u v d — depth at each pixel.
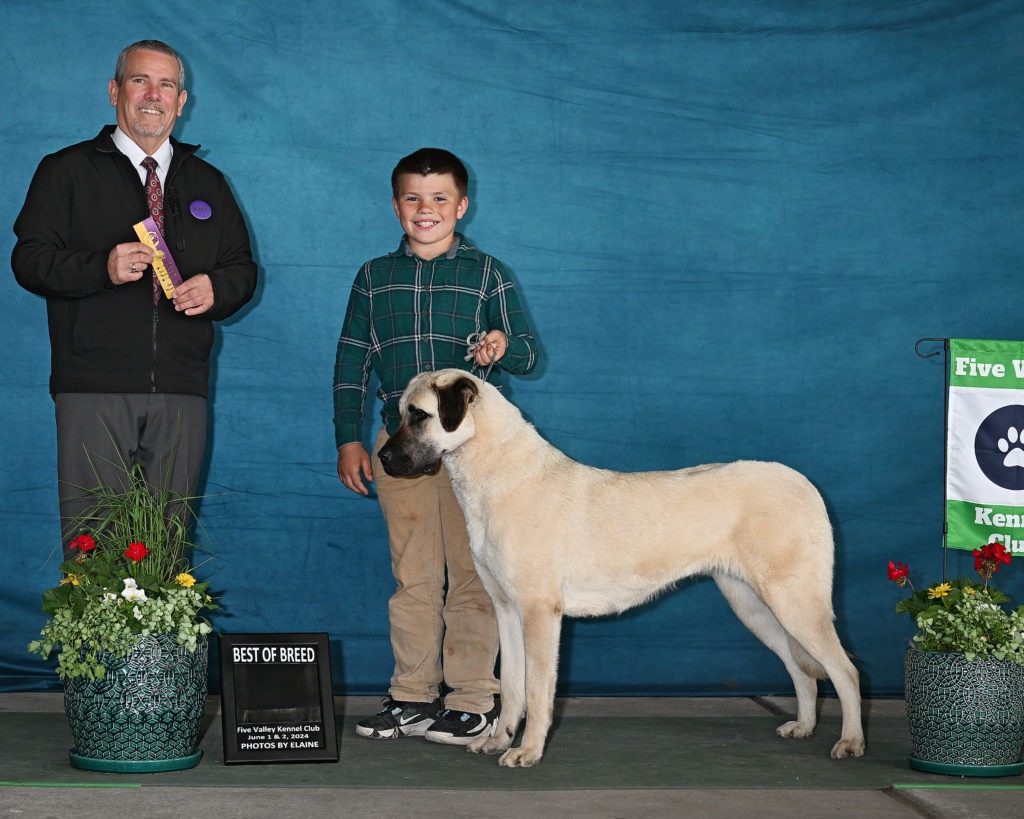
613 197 5.52
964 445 4.86
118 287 4.36
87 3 5.34
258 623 5.45
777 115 5.55
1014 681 3.91
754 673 5.57
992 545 4.22
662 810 3.43
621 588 4.29
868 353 5.56
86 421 4.35
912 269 5.57
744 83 5.54
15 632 5.34
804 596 4.22
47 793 3.49
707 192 5.54
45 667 5.36
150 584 3.87
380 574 5.50
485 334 4.53
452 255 4.61
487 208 5.50
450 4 5.48
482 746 4.23
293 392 5.47
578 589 4.27
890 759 4.20
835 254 5.56
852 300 5.56
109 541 4.11
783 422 5.55
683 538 4.25
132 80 4.41
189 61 5.39
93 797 3.45
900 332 5.57
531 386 5.50
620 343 5.53
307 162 5.46
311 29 5.45
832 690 5.59
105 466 4.37
